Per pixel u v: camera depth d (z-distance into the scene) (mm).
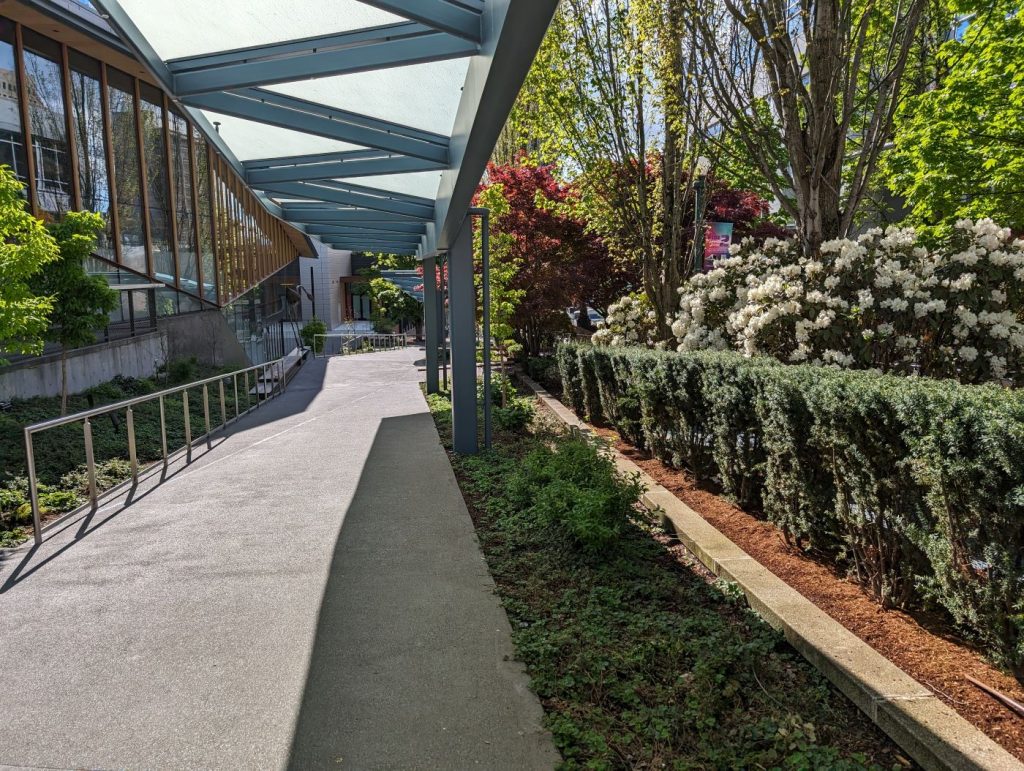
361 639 3432
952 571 2904
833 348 6188
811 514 4047
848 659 2947
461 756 2514
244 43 4875
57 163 13734
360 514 5598
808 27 6645
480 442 8680
